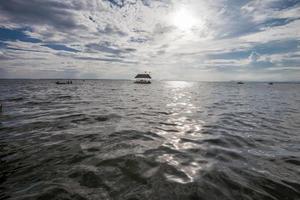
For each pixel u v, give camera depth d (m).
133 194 3.34
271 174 4.16
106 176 3.98
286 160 4.94
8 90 36.09
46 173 4.12
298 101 21.70
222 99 23.17
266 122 9.77
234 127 8.59
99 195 3.31
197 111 13.21
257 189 3.56
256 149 5.76
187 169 4.34
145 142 6.31
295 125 9.09
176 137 6.96
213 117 11.00
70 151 5.39
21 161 4.72
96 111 12.30
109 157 4.98
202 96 27.88
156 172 4.18
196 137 6.98
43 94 26.89
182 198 3.24
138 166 4.46
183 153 5.36
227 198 3.27
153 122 9.47
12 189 3.53
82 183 3.71
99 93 31.33
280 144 6.25
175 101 20.09
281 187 3.64
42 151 5.37
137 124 8.95
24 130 7.54
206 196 3.31
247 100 22.36
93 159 4.85
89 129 7.81
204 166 4.51
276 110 14.17
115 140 6.44
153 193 3.37
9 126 8.14
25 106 14.20
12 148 5.59
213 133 7.54
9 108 13.16
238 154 5.33
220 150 5.63
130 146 5.88
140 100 20.70
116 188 3.53
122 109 13.59
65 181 3.78
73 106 14.58
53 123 8.76
